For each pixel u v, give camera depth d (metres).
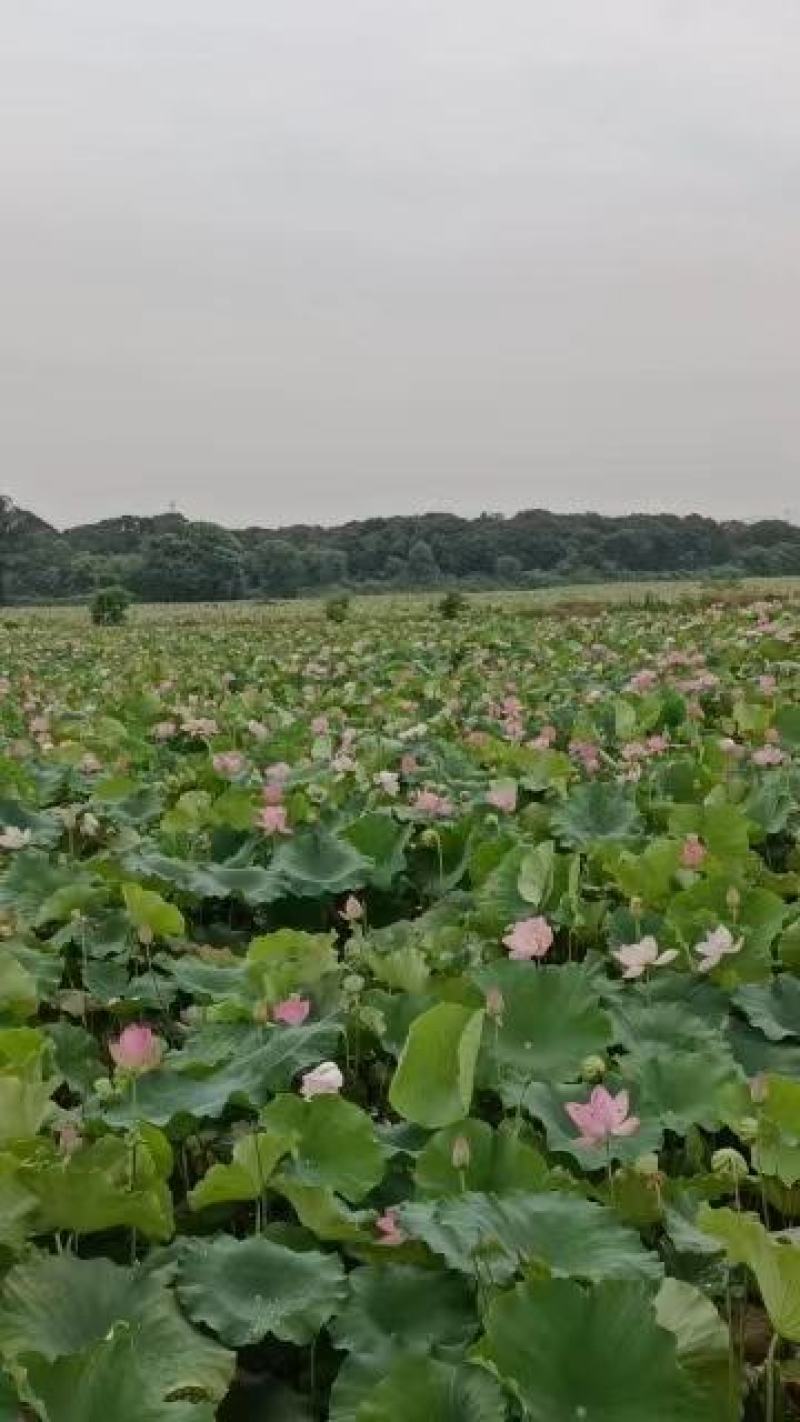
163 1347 2.19
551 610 35.78
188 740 11.13
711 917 4.39
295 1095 3.03
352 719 11.46
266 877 5.48
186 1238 2.50
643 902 5.04
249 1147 2.59
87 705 13.71
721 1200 3.00
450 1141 2.79
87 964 4.48
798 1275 1.96
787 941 4.45
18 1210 2.45
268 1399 2.28
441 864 5.82
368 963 4.15
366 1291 2.39
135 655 23.80
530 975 3.64
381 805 7.02
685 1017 3.68
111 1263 2.36
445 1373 1.97
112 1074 3.69
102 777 8.27
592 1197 2.71
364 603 56.41
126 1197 2.40
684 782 7.11
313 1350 2.34
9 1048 3.43
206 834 6.57
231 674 16.98
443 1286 2.40
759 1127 2.77
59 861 6.21
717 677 12.13
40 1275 2.28
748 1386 2.26
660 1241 2.66
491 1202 2.42
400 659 18.50
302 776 7.86
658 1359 1.96
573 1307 2.01
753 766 7.68
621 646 18.78
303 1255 2.44
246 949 5.31
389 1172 2.99
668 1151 3.32
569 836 6.21
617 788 6.63
